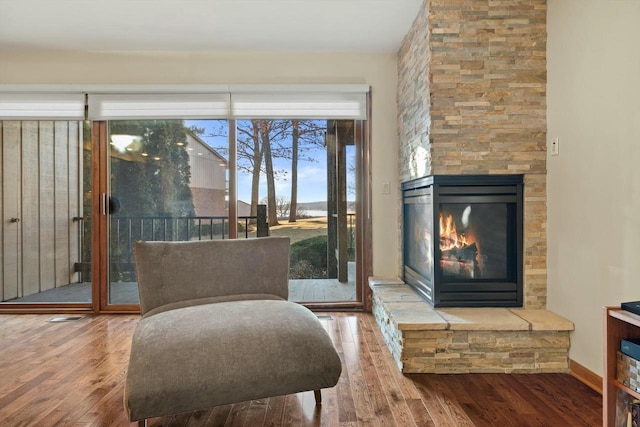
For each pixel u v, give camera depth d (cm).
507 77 248
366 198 358
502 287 252
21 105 344
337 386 206
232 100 348
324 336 175
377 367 229
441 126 249
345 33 316
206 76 353
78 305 356
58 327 308
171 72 351
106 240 354
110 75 350
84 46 337
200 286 211
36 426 169
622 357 138
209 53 352
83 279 360
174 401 145
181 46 339
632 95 176
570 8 221
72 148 357
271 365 157
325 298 363
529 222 249
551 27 241
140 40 326
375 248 357
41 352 253
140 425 147
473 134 249
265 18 290
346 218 364
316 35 319
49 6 270
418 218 293
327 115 351
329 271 364
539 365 221
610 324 142
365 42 333
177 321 173
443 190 252
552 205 241
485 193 251
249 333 165
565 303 228
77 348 260
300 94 350
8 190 358
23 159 358
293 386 161
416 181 292
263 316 179
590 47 204
